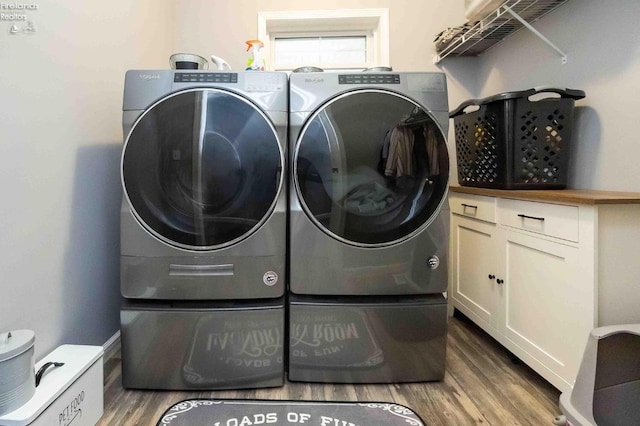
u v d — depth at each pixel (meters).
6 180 1.13
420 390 1.49
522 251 1.55
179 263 1.45
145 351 1.47
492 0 1.72
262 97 1.45
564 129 1.65
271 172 1.44
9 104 1.14
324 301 1.51
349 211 1.47
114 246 1.78
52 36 1.33
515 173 1.65
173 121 1.41
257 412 1.34
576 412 1.10
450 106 2.44
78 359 1.25
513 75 2.12
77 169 1.49
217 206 1.43
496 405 1.39
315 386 1.52
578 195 1.30
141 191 1.42
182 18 2.45
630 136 1.45
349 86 1.48
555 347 1.37
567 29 1.74
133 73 1.42
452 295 2.19
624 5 1.46
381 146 1.47
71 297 1.45
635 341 1.12
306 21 2.48
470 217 1.95
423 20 2.42
